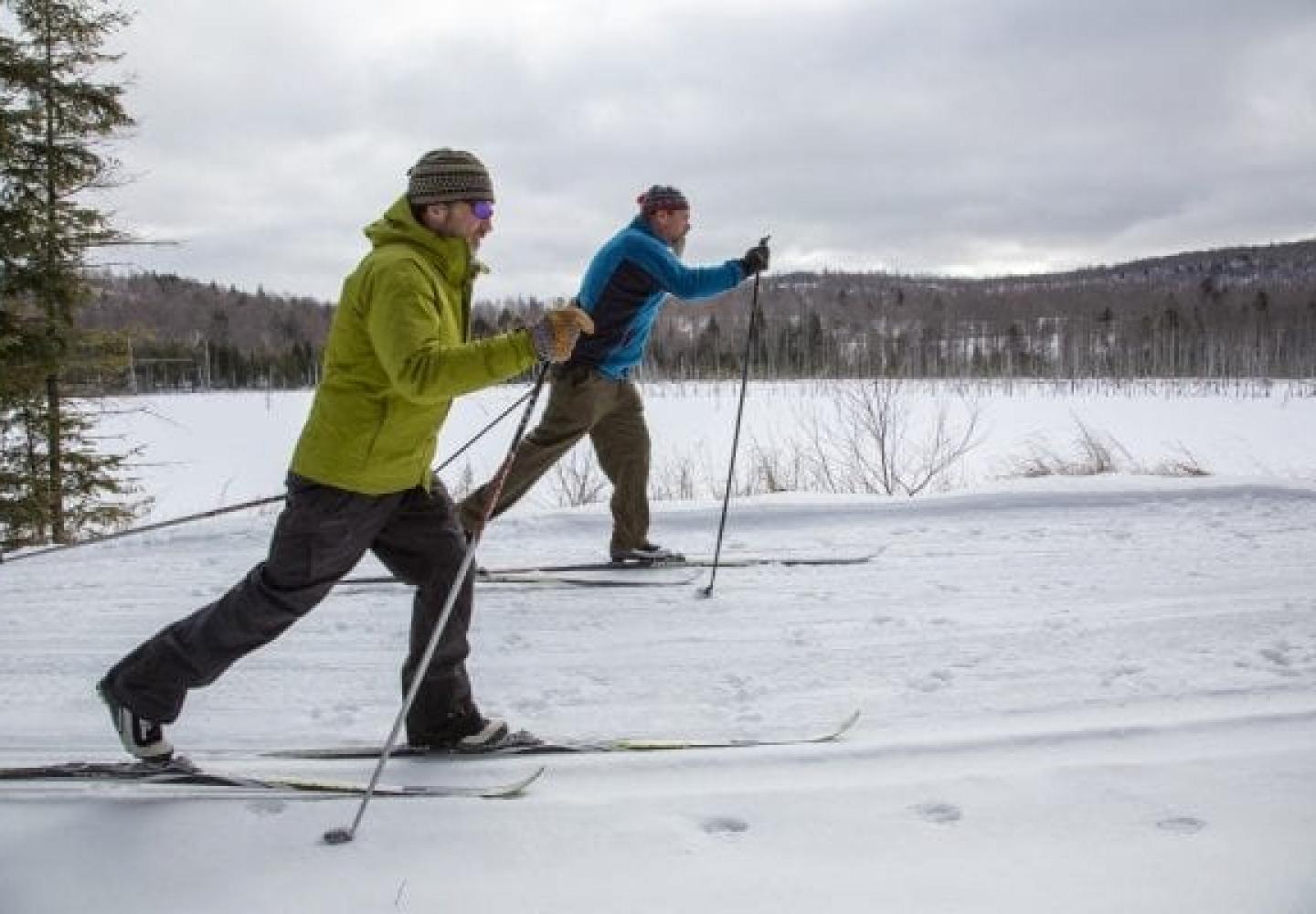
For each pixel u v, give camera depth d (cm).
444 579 306
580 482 958
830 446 1305
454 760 311
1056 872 240
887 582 516
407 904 233
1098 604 466
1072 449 1577
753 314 539
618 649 427
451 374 259
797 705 361
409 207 284
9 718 365
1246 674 371
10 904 237
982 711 348
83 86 1210
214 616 282
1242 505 643
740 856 252
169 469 1994
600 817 271
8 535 1200
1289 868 237
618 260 518
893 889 235
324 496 280
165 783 288
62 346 1209
